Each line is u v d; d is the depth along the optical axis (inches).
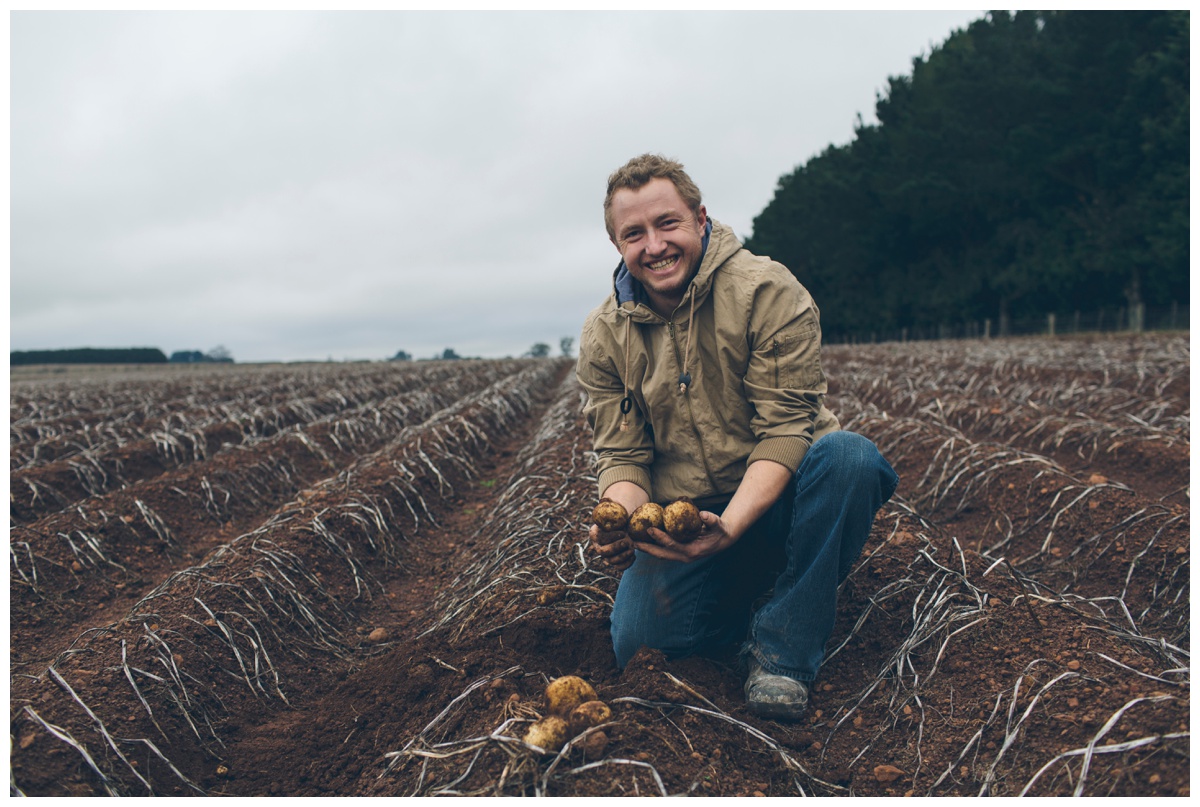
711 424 97.1
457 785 75.4
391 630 142.7
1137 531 139.6
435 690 103.9
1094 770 70.4
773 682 90.9
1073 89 1039.6
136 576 173.2
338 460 294.0
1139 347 517.7
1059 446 231.6
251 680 114.5
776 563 109.5
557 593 119.3
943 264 1320.1
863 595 115.2
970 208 1238.9
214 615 121.8
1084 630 93.0
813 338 93.4
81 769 84.4
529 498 183.5
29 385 747.4
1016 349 607.8
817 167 1732.3
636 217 89.4
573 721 78.5
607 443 103.0
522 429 402.0
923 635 99.9
